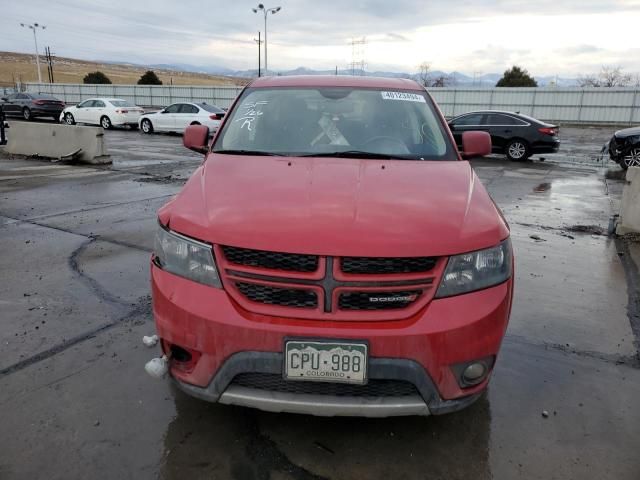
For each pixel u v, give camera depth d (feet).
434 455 7.66
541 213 25.40
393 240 6.90
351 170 9.12
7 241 17.99
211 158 10.09
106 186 29.27
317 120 11.35
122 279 14.46
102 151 38.24
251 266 6.97
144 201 25.35
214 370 7.00
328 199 7.80
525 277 15.66
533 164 46.34
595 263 17.17
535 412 8.79
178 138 64.03
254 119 11.48
